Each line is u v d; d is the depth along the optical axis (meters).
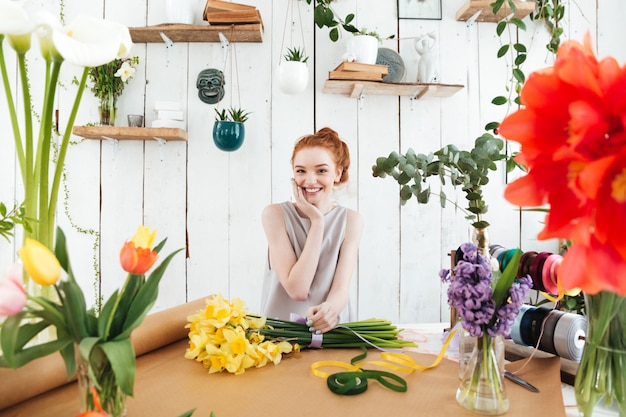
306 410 0.70
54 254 0.53
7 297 0.46
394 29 2.18
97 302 2.12
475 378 0.70
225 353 0.83
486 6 2.03
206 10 1.98
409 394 0.76
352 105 2.17
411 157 1.02
